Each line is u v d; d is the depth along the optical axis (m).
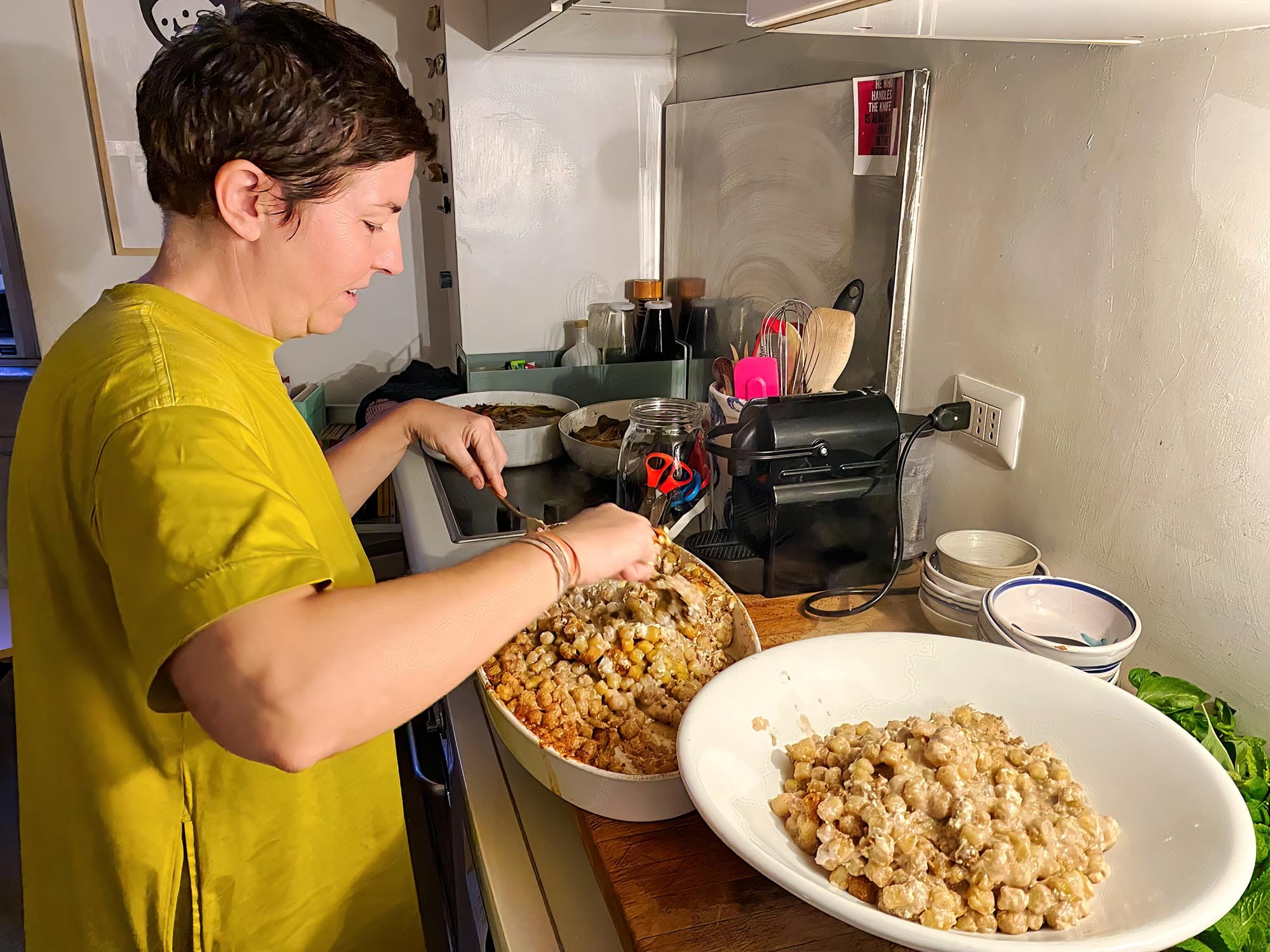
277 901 0.77
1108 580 0.91
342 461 1.07
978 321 1.06
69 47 2.04
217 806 0.71
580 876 0.73
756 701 0.70
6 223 2.13
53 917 0.75
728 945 0.60
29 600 0.66
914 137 1.11
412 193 2.29
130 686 0.65
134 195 2.17
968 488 1.11
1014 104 0.96
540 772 0.74
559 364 2.00
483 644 0.57
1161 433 0.83
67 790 0.69
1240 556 0.76
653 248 2.03
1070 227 0.90
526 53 1.80
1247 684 0.77
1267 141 0.69
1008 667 0.73
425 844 1.69
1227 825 0.55
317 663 0.49
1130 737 0.65
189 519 0.49
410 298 2.38
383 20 2.15
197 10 2.06
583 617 0.87
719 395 1.26
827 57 1.30
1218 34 0.72
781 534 1.03
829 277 1.34
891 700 0.74
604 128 1.91
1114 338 0.87
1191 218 0.77
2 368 2.23
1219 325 0.75
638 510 1.22
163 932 0.72
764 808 0.64
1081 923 0.54
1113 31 0.72
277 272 0.66
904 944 0.48
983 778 0.63
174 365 0.57
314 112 0.59
